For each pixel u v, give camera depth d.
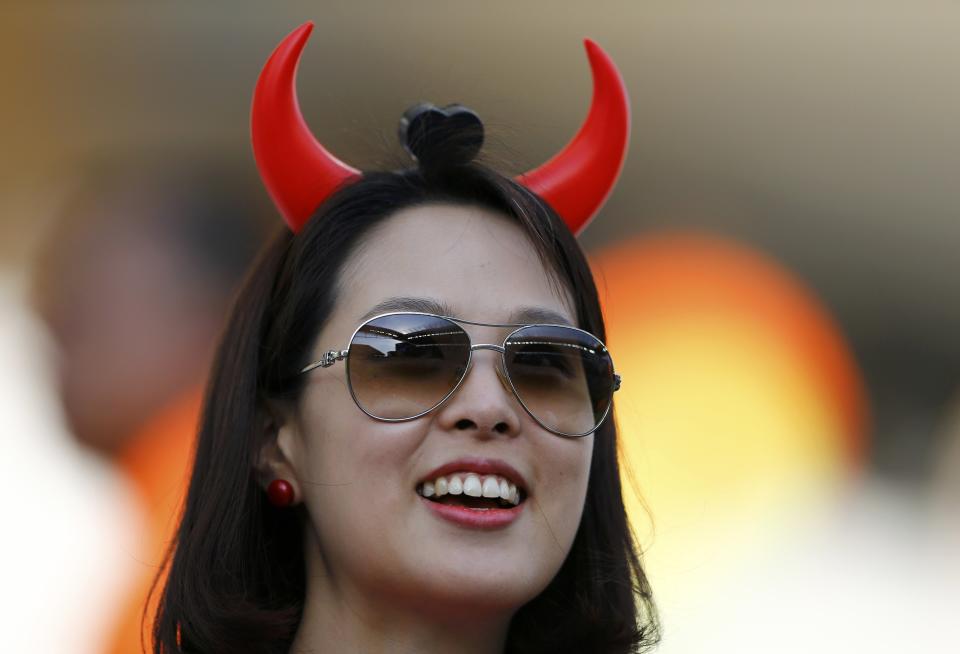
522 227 8.14
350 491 7.50
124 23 28.66
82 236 25.33
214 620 7.97
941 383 29.14
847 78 31.14
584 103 29.56
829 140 30.91
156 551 18.80
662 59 30.77
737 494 25.00
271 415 8.23
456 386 7.46
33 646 18.36
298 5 29.23
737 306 28.83
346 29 29.23
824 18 31.12
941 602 23.55
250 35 28.97
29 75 27.98
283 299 8.16
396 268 7.80
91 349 23.02
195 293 24.55
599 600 8.78
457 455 7.41
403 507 7.40
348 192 8.10
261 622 8.00
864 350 29.44
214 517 8.11
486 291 7.75
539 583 7.55
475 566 7.32
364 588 7.63
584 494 7.93
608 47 30.83
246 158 27.88
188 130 28.31
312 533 8.10
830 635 22.23
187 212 26.25
